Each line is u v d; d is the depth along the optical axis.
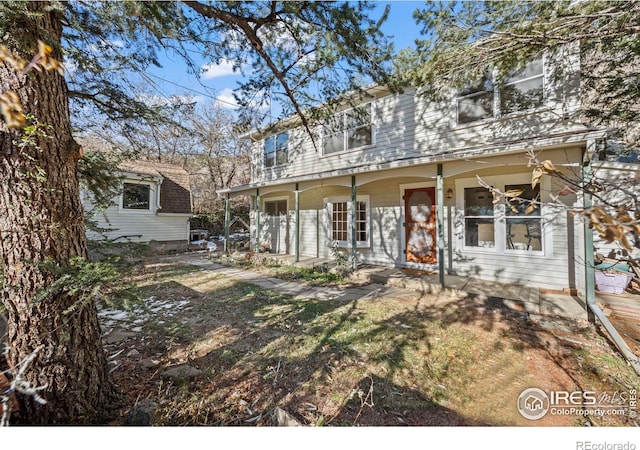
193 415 2.30
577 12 3.72
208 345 3.64
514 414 2.40
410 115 7.92
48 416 2.05
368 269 7.73
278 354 3.38
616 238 1.04
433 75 5.04
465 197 6.72
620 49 4.86
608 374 2.96
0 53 1.12
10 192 1.93
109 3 2.32
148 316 4.66
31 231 1.97
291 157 11.27
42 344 2.03
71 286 1.94
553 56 5.48
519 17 4.01
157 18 2.51
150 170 13.22
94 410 2.25
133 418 2.17
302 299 5.63
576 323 4.15
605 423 2.30
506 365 3.15
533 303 4.66
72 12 2.54
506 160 5.13
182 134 4.42
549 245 5.52
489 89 6.36
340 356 3.34
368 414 2.38
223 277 7.84
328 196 9.88
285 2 3.06
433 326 4.19
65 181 2.16
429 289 5.96
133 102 3.55
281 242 11.75
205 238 18.81
